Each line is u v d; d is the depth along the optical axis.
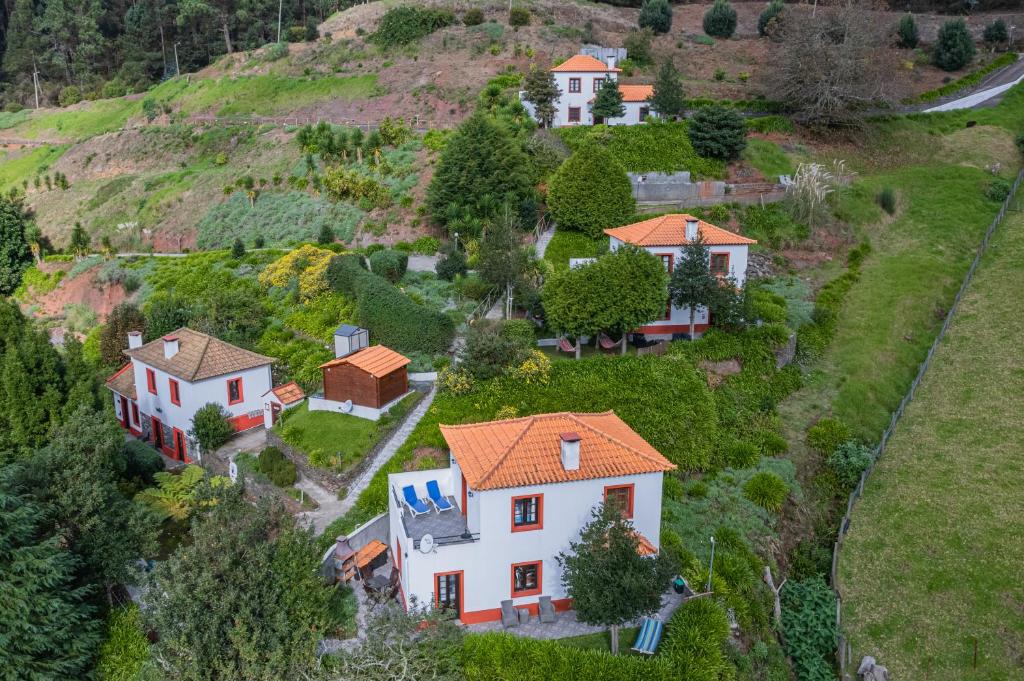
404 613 24.09
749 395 41.19
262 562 24.36
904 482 37.03
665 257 44.28
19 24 133.62
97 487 28.08
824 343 46.78
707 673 24.17
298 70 101.62
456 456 27.73
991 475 36.50
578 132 67.38
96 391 39.84
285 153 79.50
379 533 31.91
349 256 52.38
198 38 125.38
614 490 27.09
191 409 41.22
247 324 50.28
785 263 54.72
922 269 53.88
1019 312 48.00
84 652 25.61
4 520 24.58
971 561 32.53
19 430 36.78
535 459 26.91
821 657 29.38
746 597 29.64
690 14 115.44
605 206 54.94
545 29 99.56
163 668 23.03
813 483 37.38
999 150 69.62
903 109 79.50
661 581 24.52
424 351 43.28
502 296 48.06
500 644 24.28
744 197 59.44
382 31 101.31
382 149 72.56
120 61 131.25
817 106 68.75
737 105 76.38
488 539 26.27
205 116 97.75
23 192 96.00
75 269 70.00
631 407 38.03
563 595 27.36
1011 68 91.31
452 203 58.06
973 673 28.62
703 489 35.31
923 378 44.31
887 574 32.66
